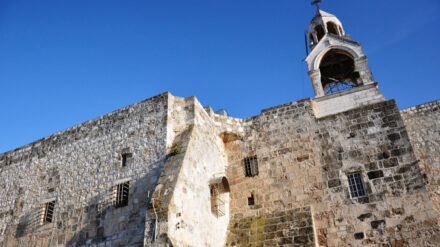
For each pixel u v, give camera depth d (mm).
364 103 20391
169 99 19938
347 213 17219
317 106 21562
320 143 19609
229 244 18516
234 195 20344
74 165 20703
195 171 17625
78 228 18172
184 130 19062
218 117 22391
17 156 23953
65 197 19750
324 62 24938
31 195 21344
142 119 19922
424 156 19344
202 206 17359
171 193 15023
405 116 20859
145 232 14297
